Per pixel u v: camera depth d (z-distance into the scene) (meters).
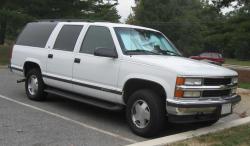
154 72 7.39
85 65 8.67
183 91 7.09
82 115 9.15
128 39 8.41
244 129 7.98
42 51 10.09
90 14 30.67
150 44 8.66
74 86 8.99
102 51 8.05
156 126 7.31
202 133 7.47
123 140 7.26
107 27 8.59
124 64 7.91
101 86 8.30
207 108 7.33
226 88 7.74
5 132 7.39
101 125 8.33
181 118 7.21
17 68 11.06
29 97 10.60
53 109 9.62
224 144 6.86
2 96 10.95
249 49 64.38
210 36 24.56
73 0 27.91
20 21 24.89
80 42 9.03
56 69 9.52
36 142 6.86
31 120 8.41
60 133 7.52
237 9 23.59
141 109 7.52
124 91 7.92
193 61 8.23
